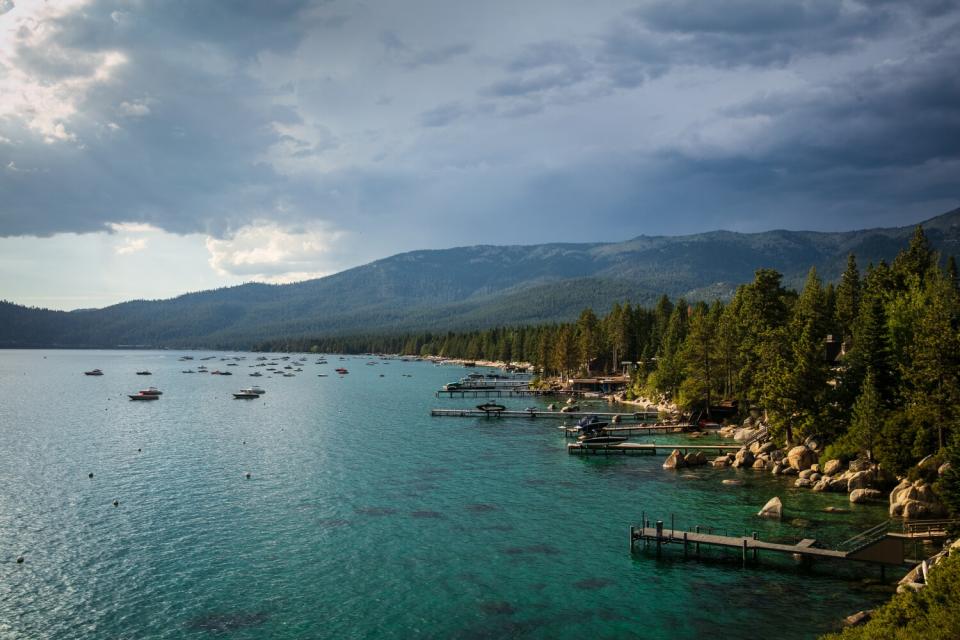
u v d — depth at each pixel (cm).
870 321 8462
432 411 15188
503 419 14388
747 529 6162
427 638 4200
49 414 15338
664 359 15675
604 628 4312
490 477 8469
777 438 9562
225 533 6194
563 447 10719
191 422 14000
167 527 6372
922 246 12169
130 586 4997
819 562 5450
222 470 8869
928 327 7069
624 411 15412
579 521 6556
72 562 5469
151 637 4241
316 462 9431
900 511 6438
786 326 10850
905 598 3102
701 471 8850
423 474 8644
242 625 4384
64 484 8069
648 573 5231
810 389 8869
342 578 5134
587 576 5175
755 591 4884
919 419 6975
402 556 5597
